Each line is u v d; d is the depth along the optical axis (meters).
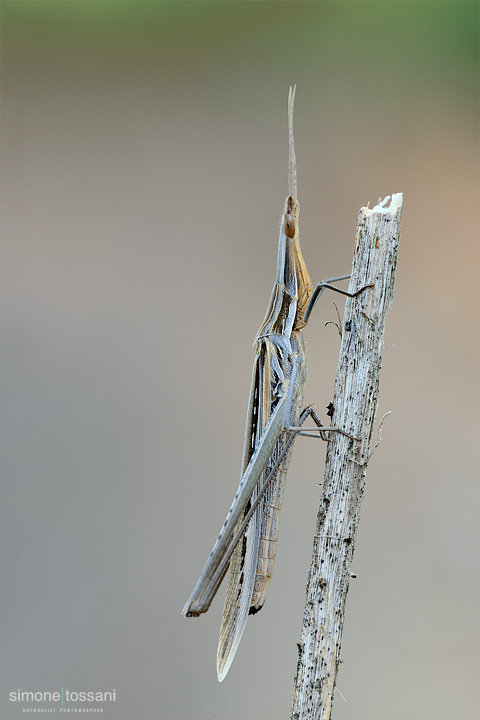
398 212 0.49
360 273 0.49
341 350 0.49
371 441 0.49
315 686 0.48
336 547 0.49
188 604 0.49
